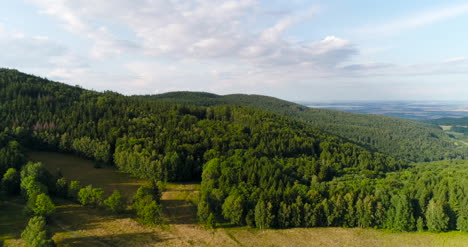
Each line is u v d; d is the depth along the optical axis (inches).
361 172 4207.7
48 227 2206.0
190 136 4495.6
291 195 2842.0
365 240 2495.1
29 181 2655.0
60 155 4320.9
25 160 3378.4
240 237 2469.2
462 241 2459.4
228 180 3149.6
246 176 3331.7
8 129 4175.7
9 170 2854.3
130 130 4522.6
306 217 2672.2
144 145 4079.7
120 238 2292.1
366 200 2748.5
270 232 2583.7
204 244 2316.7
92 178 3560.5
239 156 3956.7
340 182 3383.4
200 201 2795.3
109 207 2689.5
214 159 3673.7
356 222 2738.7
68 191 2864.2
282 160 4224.9
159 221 2581.2
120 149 3978.8
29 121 4586.6
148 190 2800.2
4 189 2751.0
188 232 2497.5
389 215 2674.7
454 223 2635.3
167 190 3440.0
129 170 3759.8
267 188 3053.6
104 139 4338.1
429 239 2519.7
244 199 2770.7
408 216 2628.0
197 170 3892.7
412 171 4517.7
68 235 2246.6
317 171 3983.8
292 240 2454.5
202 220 2677.2
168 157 3735.2
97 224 2476.6
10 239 2085.4
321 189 3088.1
